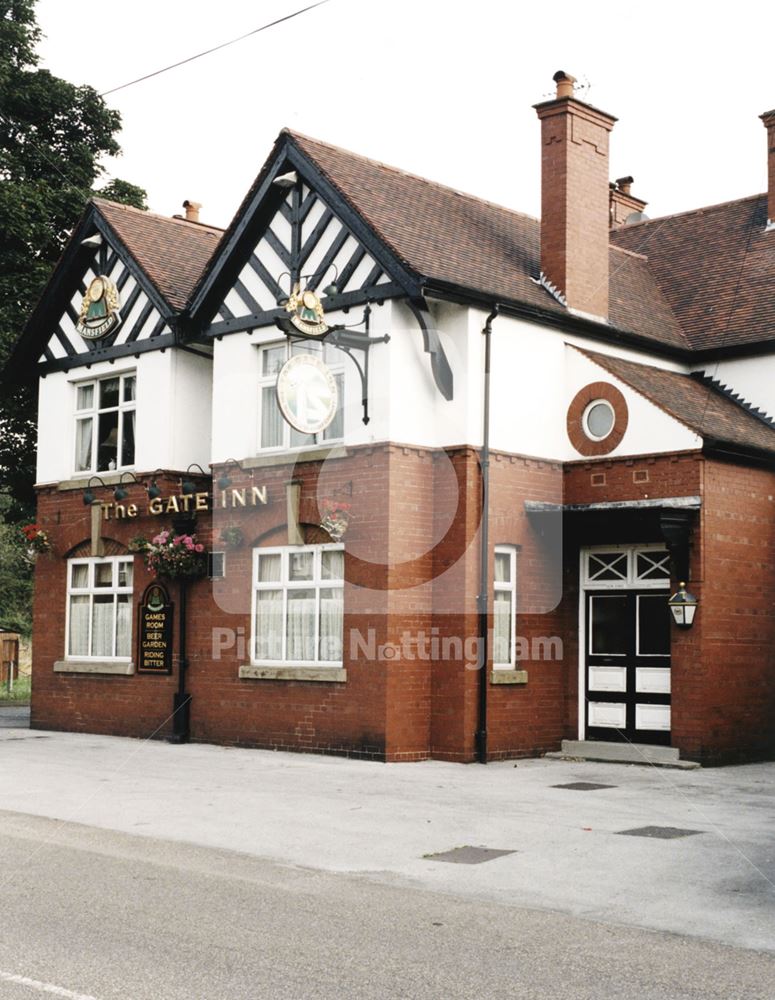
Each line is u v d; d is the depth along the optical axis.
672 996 6.16
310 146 17.61
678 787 13.95
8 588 43.88
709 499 16.14
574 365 17.56
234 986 6.14
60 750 17.44
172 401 19.22
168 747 17.80
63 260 20.84
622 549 17.45
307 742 16.78
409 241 16.66
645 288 21.23
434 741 16.19
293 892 8.48
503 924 7.66
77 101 27.00
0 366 24.30
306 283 17.33
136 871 9.10
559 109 18.30
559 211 18.20
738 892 8.67
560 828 11.14
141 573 19.34
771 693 17.02
